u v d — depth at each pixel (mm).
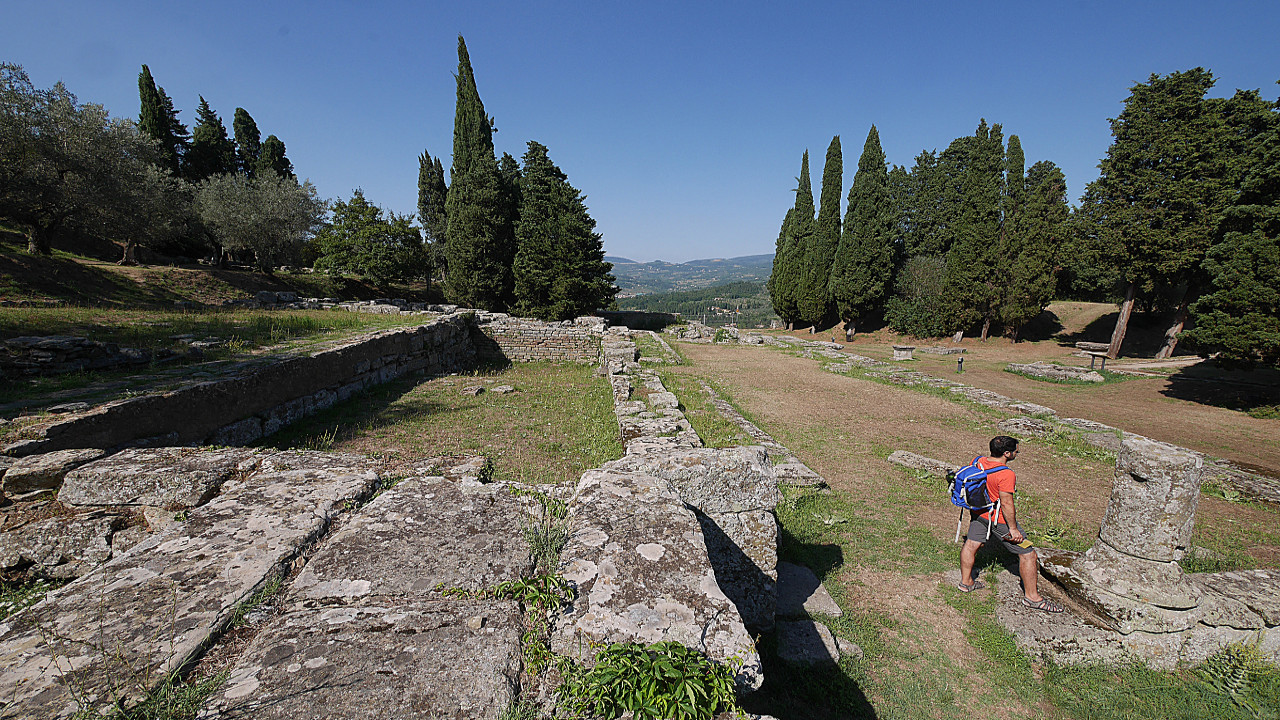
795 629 4383
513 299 35156
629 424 8422
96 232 23531
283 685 1946
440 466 6586
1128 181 23203
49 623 2213
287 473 4246
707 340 33062
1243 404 14625
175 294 21766
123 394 6246
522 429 9383
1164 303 28188
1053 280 30172
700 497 4125
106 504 4266
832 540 6145
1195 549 5930
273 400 8438
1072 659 4188
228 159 42750
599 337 20984
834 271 39094
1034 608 4668
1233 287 14164
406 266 32562
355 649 2154
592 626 2365
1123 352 27344
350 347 11094
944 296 33906
